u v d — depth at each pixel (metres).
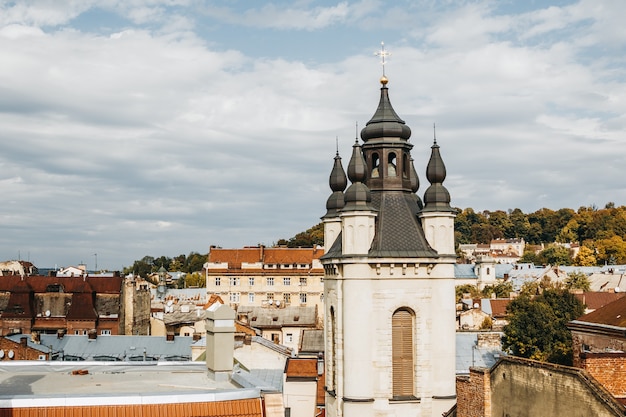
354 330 51.25
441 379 51.62
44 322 159.75
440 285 52.03
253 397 40.66
